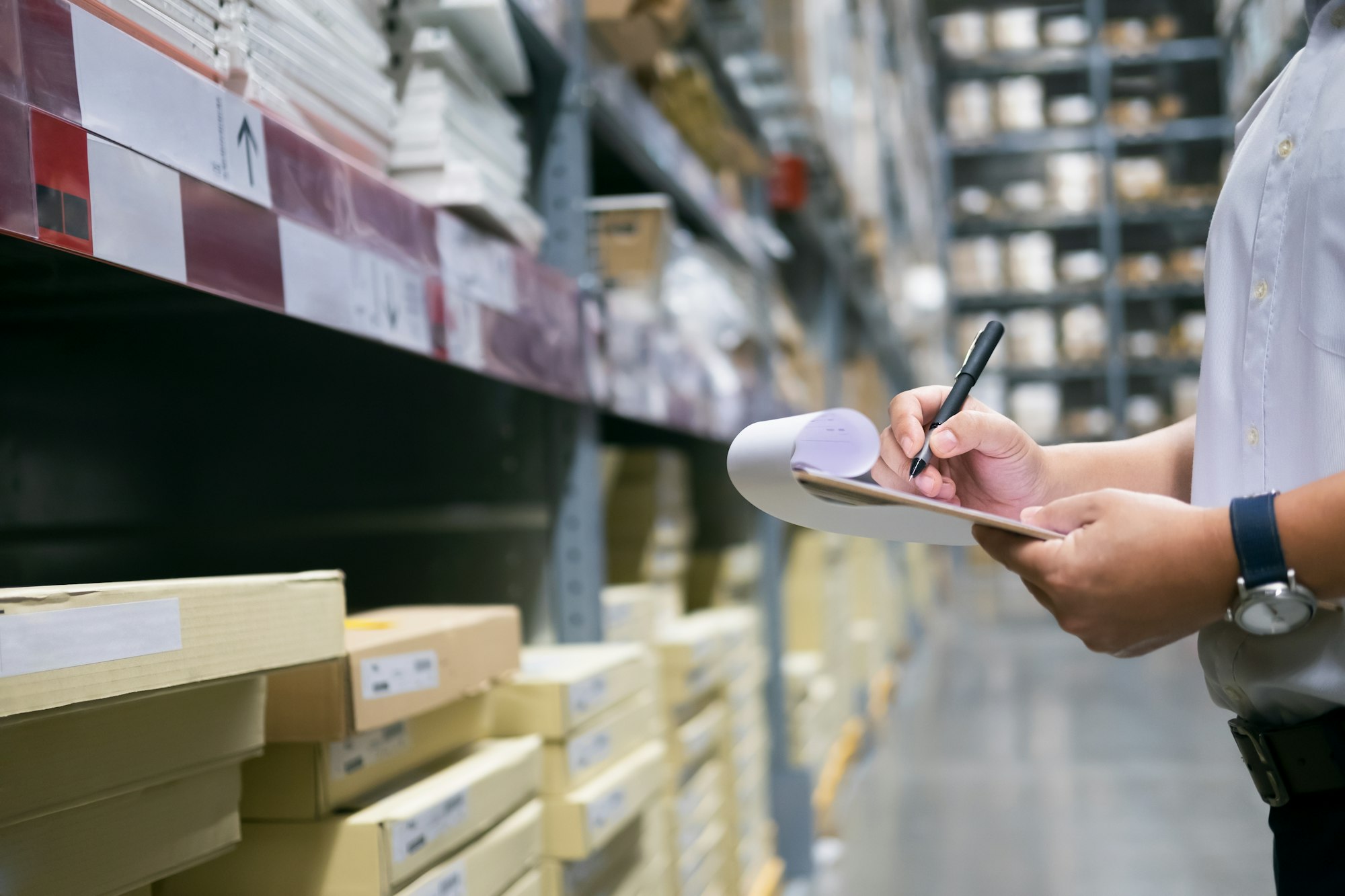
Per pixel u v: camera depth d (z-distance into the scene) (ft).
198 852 2.43
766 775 8.73
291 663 2.39
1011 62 29.86
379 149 3.66
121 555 4.45
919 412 2.81
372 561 5.26
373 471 5.27
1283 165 2.39
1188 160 29.76
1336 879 2.25
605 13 5.60
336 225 2.86
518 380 4.13
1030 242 30.17
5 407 3.94
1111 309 29.45
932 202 28.32
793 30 11.01
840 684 12.98
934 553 34.83
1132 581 2.02
